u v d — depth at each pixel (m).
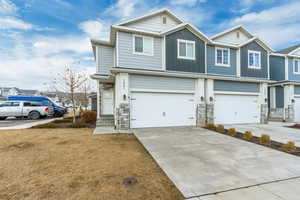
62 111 16.77
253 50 12.36
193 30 10.66
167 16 10.99
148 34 9.97
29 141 5.95
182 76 9.60
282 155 4.71
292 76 14.36
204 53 10.88
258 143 5.97
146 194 2.72
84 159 4.23
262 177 3.34
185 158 4.41
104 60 11.38
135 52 9.77
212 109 10.20
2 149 4.99
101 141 6.08
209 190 2.85
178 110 9.70
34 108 13.75
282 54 14.29
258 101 11.62
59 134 7.30
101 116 11.14
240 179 3.25
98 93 11.52
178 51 10.31
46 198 2.58
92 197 2.62
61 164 3.89
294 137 7.05
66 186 2.92
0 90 43.62
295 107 13.27
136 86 8.88
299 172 3.59
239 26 12.79
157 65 10.15
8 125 10.13
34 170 3.56
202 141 6.21
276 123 11.73
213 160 4.28
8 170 3.55
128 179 3.21
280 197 2.64
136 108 8.91
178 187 2.94
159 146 5.50
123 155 4.58
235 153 4.86
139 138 6.59
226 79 10.54
